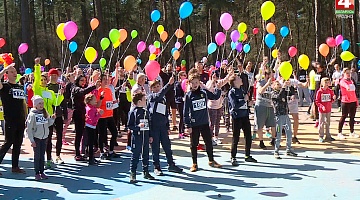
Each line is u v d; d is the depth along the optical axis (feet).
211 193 19.56
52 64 132.46
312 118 44.93
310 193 19.08
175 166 23.91
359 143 31.14
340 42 40.34
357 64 78.28
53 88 26.58
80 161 27.25
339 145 30.55
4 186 21.45
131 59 27.37
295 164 25.05
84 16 130.52
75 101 26.84
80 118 26.96
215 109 31.32
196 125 23.94
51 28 143.54
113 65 104.99
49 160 25.29
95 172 24.36
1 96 23.02
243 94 25.53
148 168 24.81
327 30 114.62
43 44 130.72
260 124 29.91
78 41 130.52
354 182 20.80
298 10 111.86
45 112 22.86
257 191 19.65
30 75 32.68
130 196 19.45
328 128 32.22
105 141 27.91
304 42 115.24
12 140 23.25
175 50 38.65
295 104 31.32
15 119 23.12
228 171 23.76
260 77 29.99
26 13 67.56
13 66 22.98
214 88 26.35
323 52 35.73
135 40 131.64
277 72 32.81
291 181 21.29
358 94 68.49
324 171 23.20
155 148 23.35
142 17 140.46
